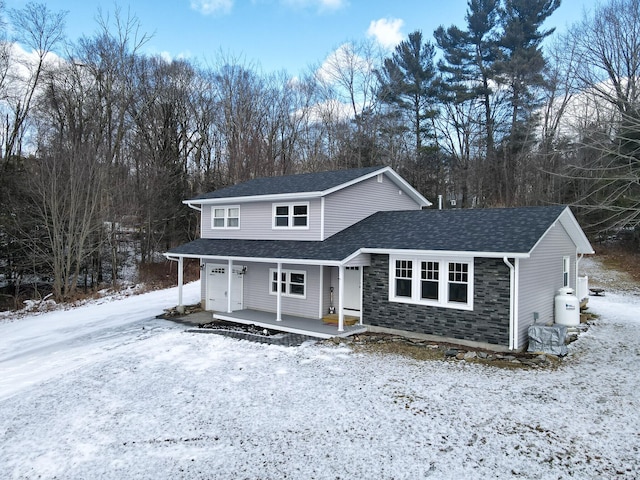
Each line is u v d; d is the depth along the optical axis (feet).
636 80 67.46
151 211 100.68
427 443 22.41
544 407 25.93
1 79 91.81
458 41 129.29
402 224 48.34
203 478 20.35
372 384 30.42
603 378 30.50
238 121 121.49
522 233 37.91
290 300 52.65
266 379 32.30
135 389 31.53
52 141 87.15
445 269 39.81
